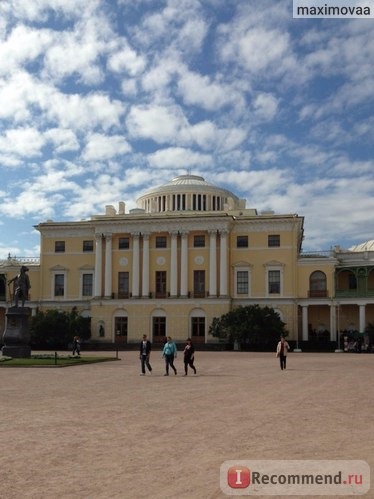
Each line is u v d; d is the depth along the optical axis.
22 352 46.72
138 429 15.90
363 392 24.84
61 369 38.56
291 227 81.69
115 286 83.88
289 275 81.00
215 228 81.38
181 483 10.59
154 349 77.50
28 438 14.70
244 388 26.69
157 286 82.81
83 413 18.84
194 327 80.81
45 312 82.31
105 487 10.38
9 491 10.19
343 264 81.25
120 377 32.97
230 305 80.69
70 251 87.44
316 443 13.85
